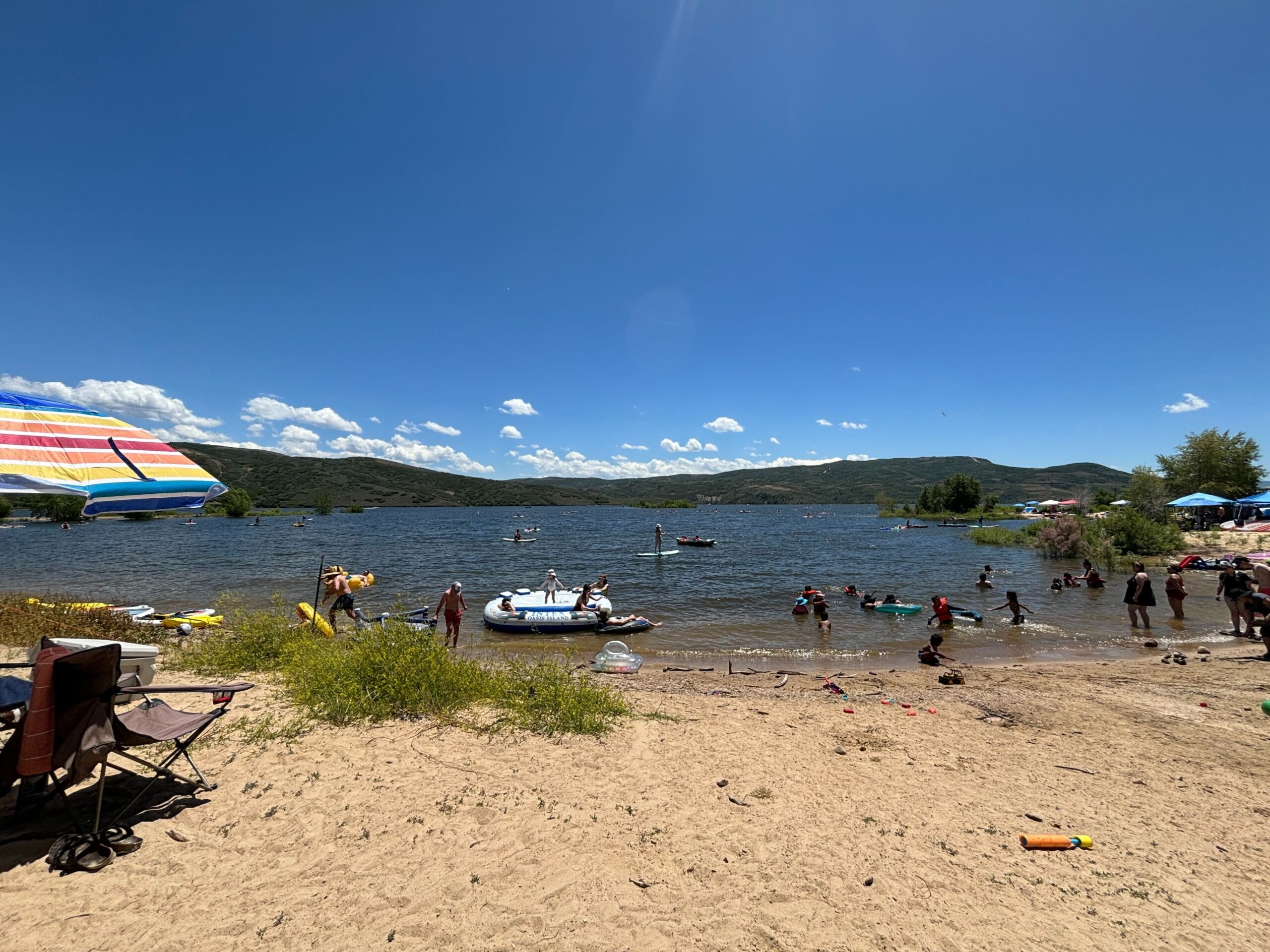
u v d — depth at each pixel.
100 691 3.71
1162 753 6.24
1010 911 3.48
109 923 3.06
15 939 2.91
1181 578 15.72
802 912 3.39
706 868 3.82
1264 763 5.96
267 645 9.09
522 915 3.27
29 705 3.44
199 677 8.04
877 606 17.38
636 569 28.39
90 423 4.18
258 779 4.85
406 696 6.91
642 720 6.96
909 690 9.43
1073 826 4.57
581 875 3.67
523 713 6.79
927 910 3.46
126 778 4.73
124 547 38.53
